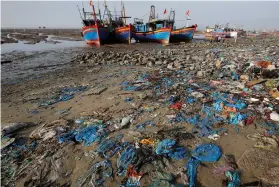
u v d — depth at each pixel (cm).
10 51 2725
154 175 406
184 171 412
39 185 413
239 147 480
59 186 407
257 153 450
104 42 3422
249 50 2033
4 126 624
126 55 1888
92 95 879
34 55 2308
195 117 624
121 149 490
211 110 665
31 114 735
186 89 870
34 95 943
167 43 3319
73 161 467
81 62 1738
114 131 576
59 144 528
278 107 663
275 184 366
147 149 480
